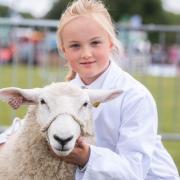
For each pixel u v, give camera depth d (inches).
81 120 171.8
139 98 191.0
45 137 174.9
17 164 182.4
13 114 381.7
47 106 172.6
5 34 386.9
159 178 202.2
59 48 209.6
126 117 190.9
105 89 190.9
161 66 520.7
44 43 409.1
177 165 346.9
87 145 177.9
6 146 192.7
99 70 196.5
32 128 181.3
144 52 466.3
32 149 180.4
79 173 180.9
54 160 179.9
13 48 408.2
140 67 428.8
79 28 193.8
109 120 192.7
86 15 194.9
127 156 186.2
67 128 163.3
